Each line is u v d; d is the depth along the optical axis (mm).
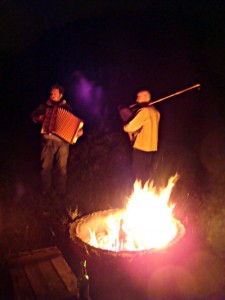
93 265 3000
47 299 2588
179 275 3070
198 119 6957
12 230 3760
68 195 4473
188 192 4512
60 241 3637
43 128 4305
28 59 9125
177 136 6406
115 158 5449
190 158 5578
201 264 3250
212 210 4051
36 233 3738
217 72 8148
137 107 4207
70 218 4031
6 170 5211
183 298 2879
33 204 4254
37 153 5777
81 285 2611
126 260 2910
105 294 2904
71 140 4340
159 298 2869
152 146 4199
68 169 5141
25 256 3043
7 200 4340
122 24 10125
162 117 7016
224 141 6105
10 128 6535
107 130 6352
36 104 7422
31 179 5000
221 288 2994
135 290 2932
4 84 8109
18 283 2760
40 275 2844
